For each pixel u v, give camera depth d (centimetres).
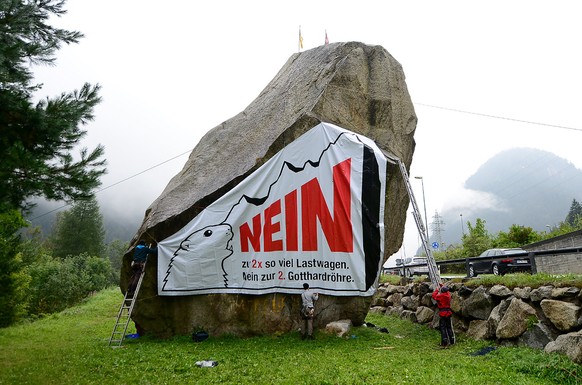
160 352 1095
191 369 911
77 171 906
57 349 1242
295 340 1238
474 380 789
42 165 841
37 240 5572
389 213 1488
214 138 1772
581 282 944
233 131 1755
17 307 2856
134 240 1491
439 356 1030
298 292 1320
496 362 941
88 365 984
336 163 1407
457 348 1141
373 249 1341
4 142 859
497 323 1132
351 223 1350
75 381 851
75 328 1784
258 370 887
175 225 1406
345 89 1600
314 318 1333
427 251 1346
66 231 7156
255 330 1313
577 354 836
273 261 1348
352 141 1417
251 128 1702
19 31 934
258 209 1385
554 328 964
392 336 1359
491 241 3938
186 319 1352
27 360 1090
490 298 1210
